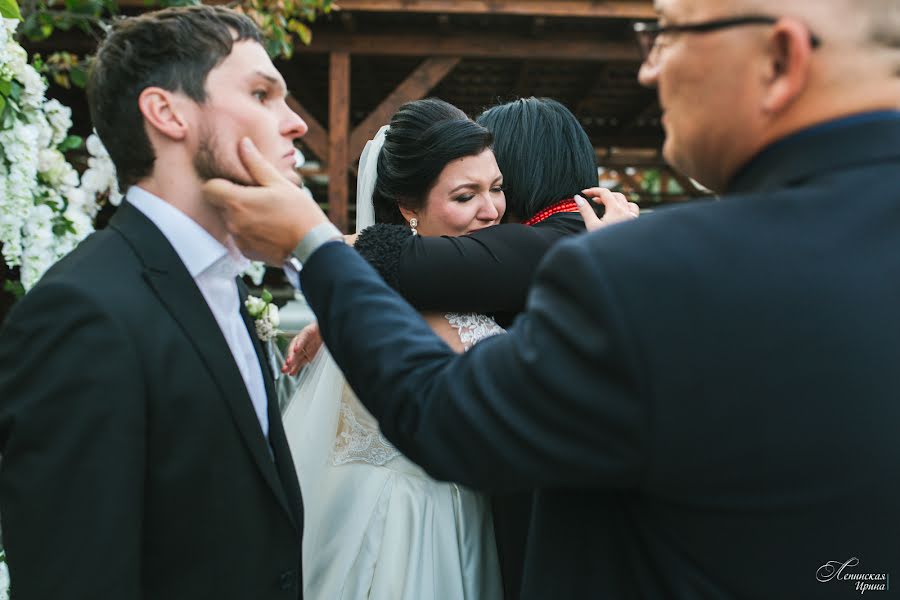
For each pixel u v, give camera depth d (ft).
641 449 2.33
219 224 3.93
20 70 5.82
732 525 2.39
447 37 18.22
